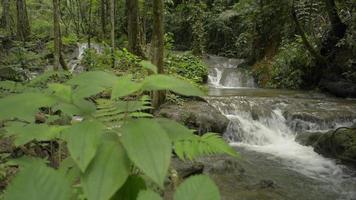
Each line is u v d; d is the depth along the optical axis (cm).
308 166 670
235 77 1587
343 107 995
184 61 1438
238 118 880
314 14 1376
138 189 94
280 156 731
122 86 90
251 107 950
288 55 1465
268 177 599
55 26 716
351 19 1248
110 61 1058
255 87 1538
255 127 871
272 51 1655
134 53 1259
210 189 82
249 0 1399
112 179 79
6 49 1024
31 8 2447
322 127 874
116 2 2042
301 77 1423
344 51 1313
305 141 810
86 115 101
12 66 693
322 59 1341
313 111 927
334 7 1280
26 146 346
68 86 102
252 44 1780
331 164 678
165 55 1305
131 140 80
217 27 2180
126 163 82
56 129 106
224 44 2184
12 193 72
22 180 74
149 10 1803
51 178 75
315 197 532
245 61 1812
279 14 1387
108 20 2091
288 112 921
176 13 2269
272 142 838
